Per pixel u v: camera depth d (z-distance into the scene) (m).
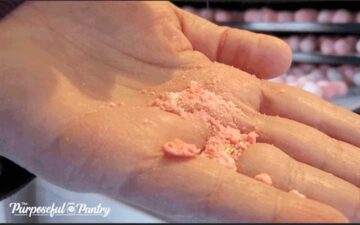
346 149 0.21
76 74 0.22
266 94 0.24
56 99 0.20
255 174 0.19
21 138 0.20
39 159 0.20
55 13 0.23
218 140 0.20
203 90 0.22
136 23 0.23
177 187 0.17
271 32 0.59
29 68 0.21
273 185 0.18
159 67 0.23
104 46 0.23
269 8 0.59
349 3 0.55
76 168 0.19
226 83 0.23
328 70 0.52
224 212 0.16
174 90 0.22
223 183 0.16
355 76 0.49
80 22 0.23
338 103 0.40
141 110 0.20
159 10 0.23
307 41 0.56
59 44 0.22
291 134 0.21
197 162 0.17
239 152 0.20
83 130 0.19
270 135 0.21
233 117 0.22
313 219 0.14
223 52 0.26
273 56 0.25
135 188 0.17
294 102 0.24
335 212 0.14
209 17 0.56
